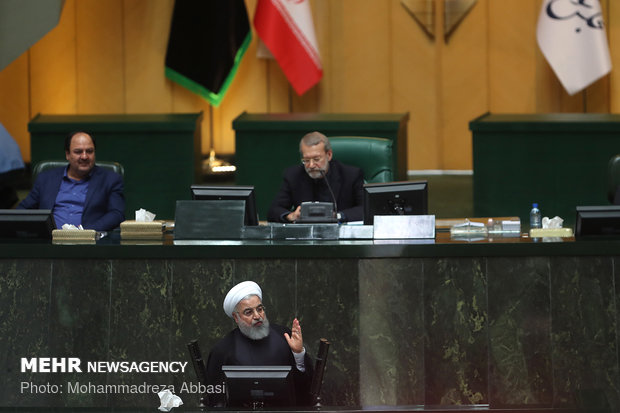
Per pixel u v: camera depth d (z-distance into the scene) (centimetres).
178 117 3272
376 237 1755
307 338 1695
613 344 1678
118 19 3788
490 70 3769
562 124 3020
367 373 1692
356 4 3797
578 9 3394
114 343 1708
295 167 2161
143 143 3172
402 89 3819
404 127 3306
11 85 3756
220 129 3812
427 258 1681
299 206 2048
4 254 1698
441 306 1683
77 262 1703
